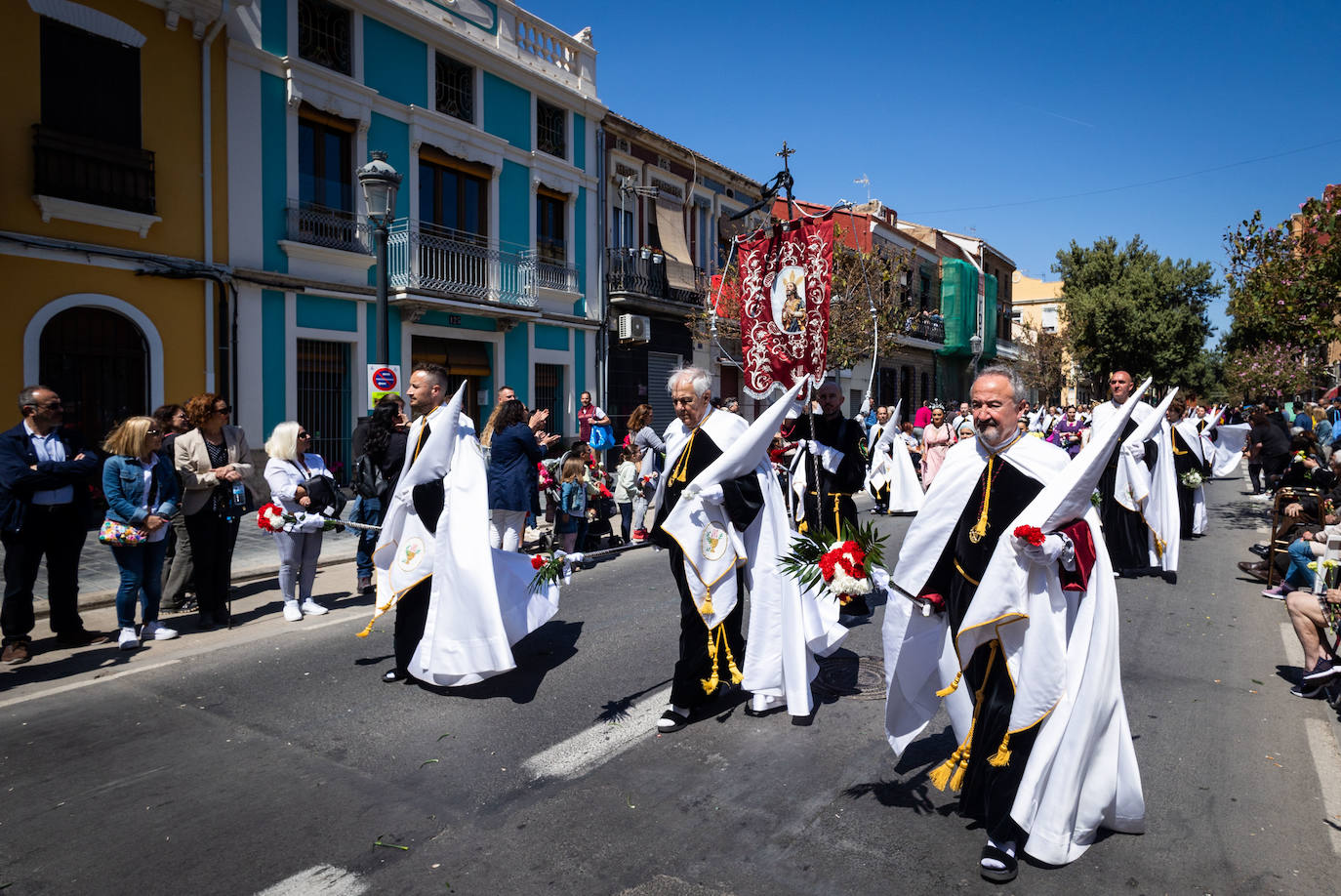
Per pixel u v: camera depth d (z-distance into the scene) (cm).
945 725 425
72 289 1050
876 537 368
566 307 1808
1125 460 785
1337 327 1048
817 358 523
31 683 502
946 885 281
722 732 418
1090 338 3556
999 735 294
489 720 436
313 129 1326
